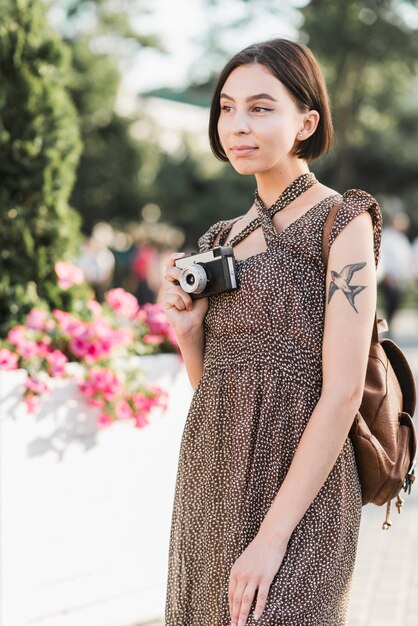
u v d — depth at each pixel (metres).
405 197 36.16
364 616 4.31
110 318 4.60
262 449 2.07
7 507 3.63
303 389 2.07
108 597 3.94
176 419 4.16
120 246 33.34
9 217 4.63
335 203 2.10
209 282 2.17
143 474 4.04
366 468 2.17
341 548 2.09
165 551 4.12
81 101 28.77
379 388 2.22
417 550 5.31
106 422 3.84
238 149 2.13
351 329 1.99
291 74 2.12
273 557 1.96
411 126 32.75
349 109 24.47
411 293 28.03
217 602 2.11
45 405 3.71
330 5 20.17
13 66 4.69
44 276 4.70
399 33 20.17
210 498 2.15
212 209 32.88
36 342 3.90
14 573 3.65
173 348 4.52
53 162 4.73
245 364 2.11
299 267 2.09
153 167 32.84
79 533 3.85
